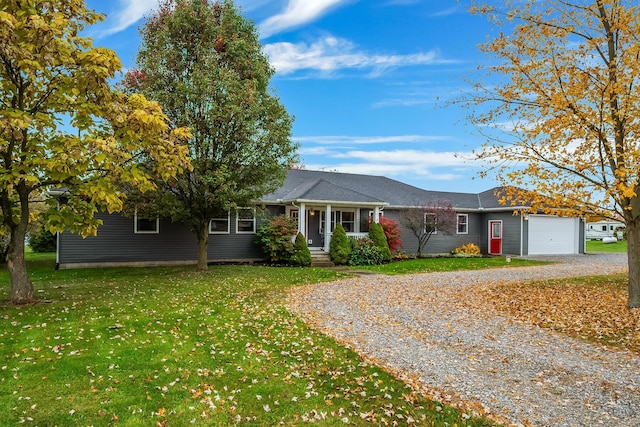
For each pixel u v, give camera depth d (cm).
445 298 1004
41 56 696
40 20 658
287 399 436
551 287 1165
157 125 759
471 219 2509
